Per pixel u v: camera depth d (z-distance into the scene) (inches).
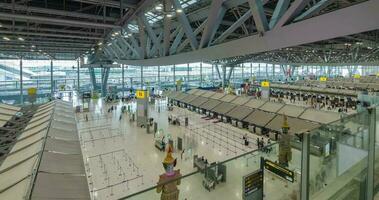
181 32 606.5
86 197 355.3
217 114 1256.2
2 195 322.3
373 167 288.5
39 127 669.9
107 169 666.2
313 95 1772.9
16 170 402.3
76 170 424.8
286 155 240.7
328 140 236.5
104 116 1422.2
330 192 237.9
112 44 1043.9
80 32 823.7
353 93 1438.2
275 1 571.5
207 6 496.7
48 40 1056.8
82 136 991.0
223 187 307.3
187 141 898.7
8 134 705.6
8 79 1889.8
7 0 534.0
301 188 220.8
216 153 778.2
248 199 232.2
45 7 574.2
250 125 1010.1
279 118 924.0
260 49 364.2
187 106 1578.5
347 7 235.5
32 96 1411.2
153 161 721.0
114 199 519.2
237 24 414.0
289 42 311.6
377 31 1014.4
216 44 450.6
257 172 243.0
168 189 187.0
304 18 302.5
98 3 523.8
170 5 452.4
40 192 330.3
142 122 1152.2
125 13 609.6
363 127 274.8
